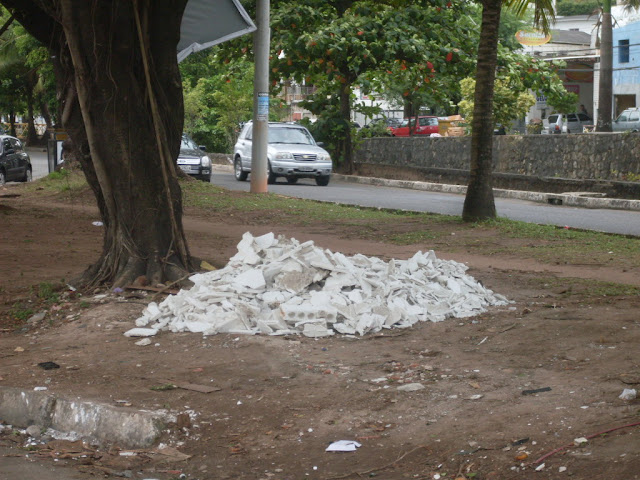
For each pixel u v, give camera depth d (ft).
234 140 140.77
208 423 17.29
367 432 16.40
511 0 51.19
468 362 20.48
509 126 106.73
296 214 58.08
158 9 29.66
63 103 30.58
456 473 14.06
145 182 29.91
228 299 24.93
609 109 103.81
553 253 40.29
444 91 107.04
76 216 56.59
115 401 18.29
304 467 15.06
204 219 55.93
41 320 26.48
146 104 30.04
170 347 22.72
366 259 27.63
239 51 92.68
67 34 28.63
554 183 80.59
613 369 18.86
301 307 23.95
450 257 39.68
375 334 23.53
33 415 18.25
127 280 29.27
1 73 172.45
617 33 145.79
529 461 14.06
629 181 73.41
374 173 106.22
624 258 38.65
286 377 19.80
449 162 95.45
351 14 92.84
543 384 18.28
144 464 15.64
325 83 102.32
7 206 59.21
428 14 91.15
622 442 14.14
